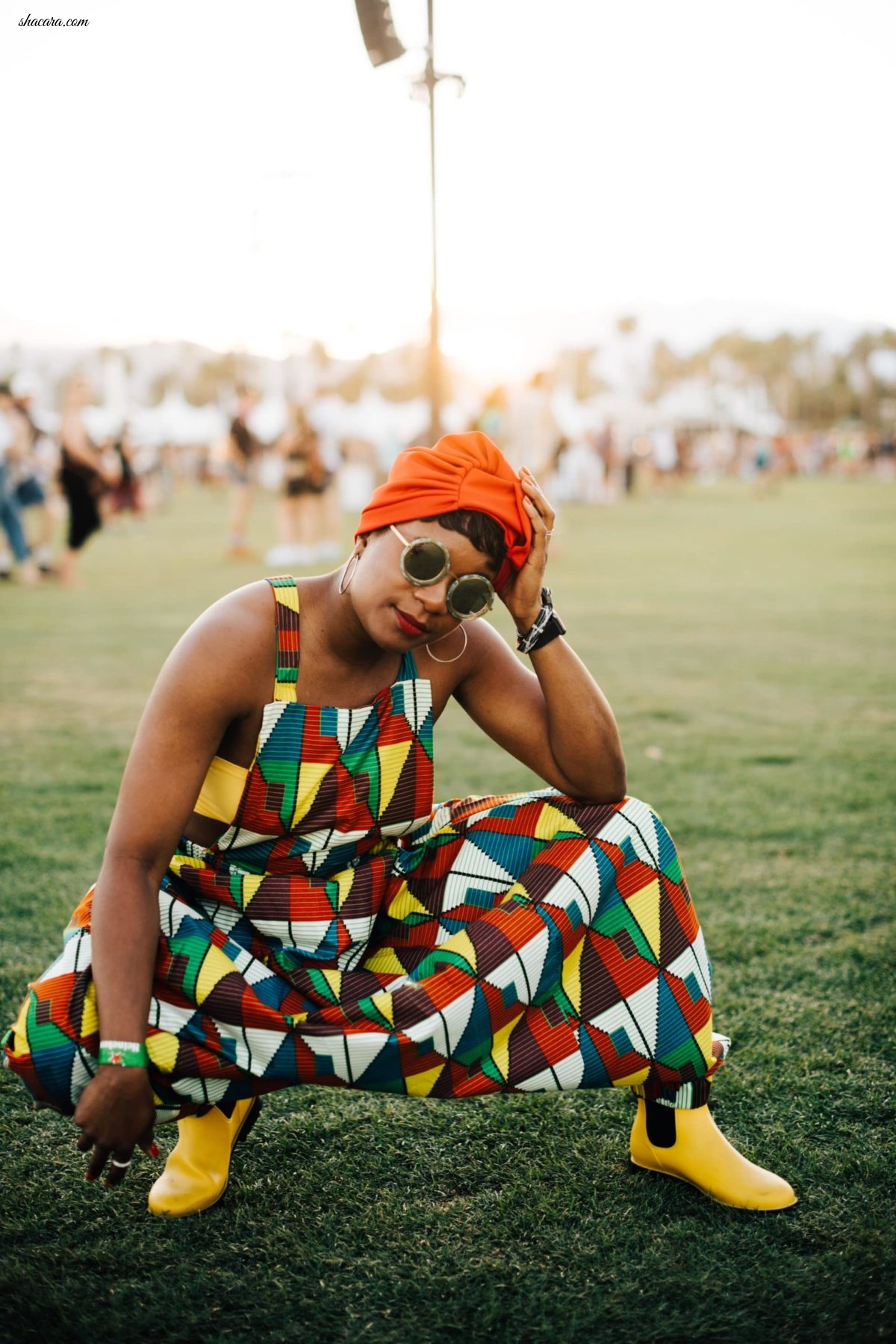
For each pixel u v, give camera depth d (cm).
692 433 4644
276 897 191
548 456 1432
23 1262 188
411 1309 179
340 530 1528
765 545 1520
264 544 1512
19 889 336
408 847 204
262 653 187
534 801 208
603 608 935
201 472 3659
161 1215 201
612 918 197
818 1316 177
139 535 1692
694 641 788
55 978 175
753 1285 184
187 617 853
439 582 178
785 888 346
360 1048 179
